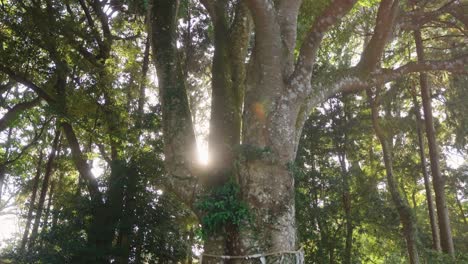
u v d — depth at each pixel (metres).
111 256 10.90
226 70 8.38
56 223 11.56
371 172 18.31
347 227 16.09
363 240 19.16
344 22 14.06
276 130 6.79
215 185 6.78
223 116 7.77
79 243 10.82
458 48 13.92
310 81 7.30
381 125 16.70
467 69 8.52
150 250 11.34
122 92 14.20
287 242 6.44
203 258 6.49
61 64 13.57
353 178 16.89
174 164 7.06
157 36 7.91
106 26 15.85
